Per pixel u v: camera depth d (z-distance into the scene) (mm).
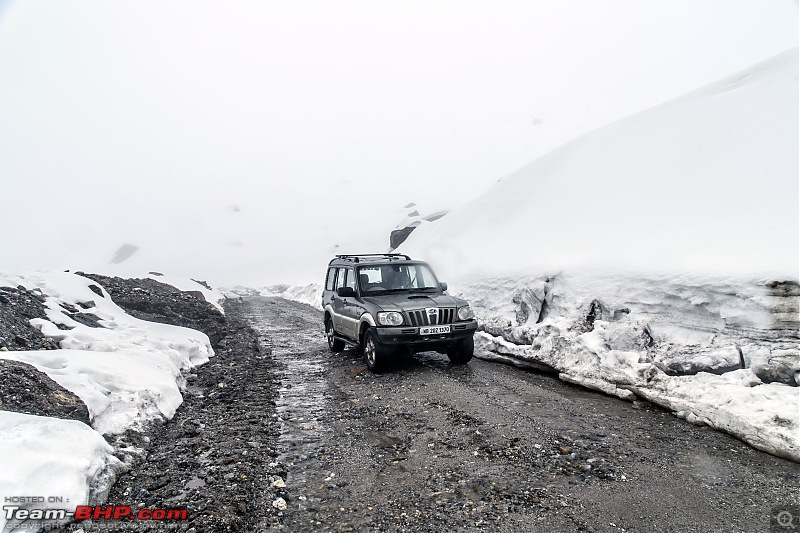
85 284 11375
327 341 11906
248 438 5023
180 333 9789
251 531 3213
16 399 4156
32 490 3107
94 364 5586
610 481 3898
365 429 5332
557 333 8109
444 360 9109
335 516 3420
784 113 10938
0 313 6582
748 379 5617
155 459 4434
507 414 5668
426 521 3322
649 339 7344
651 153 13680
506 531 3174
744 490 3689
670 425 5262
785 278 6246
